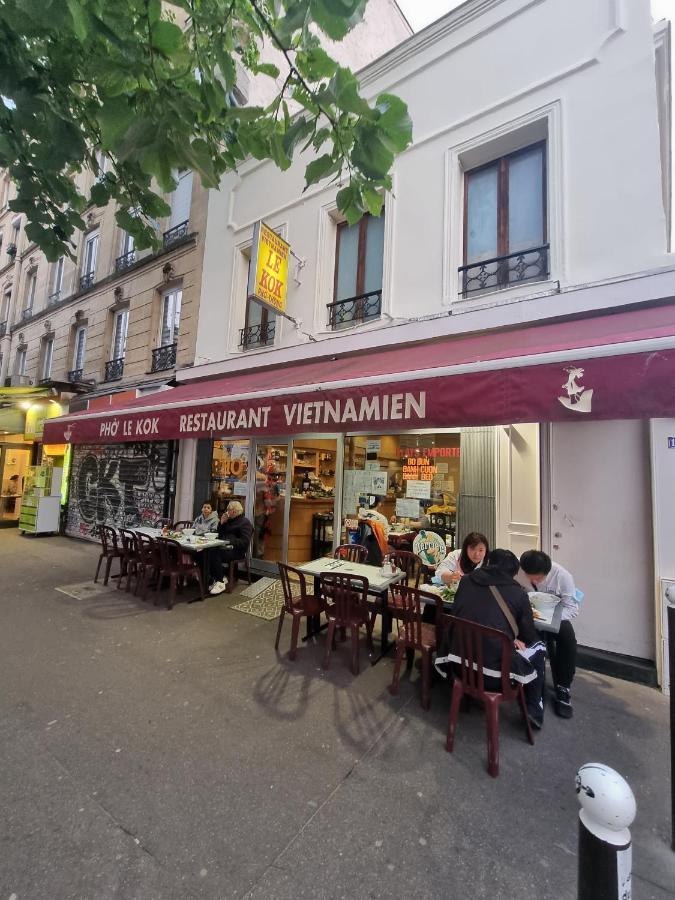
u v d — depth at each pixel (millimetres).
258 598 5918
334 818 2211
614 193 4426
